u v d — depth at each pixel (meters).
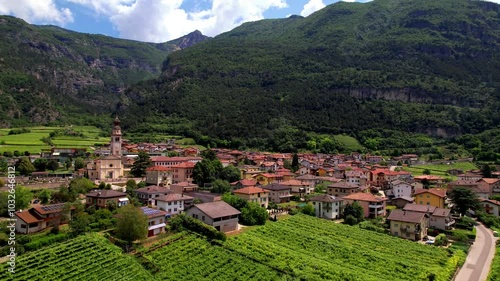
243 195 147.12
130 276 86.44
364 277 94.00
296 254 105.94
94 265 88.06
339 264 103.06
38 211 104.06
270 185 171.88
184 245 103.88
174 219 115.94
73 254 90.94
